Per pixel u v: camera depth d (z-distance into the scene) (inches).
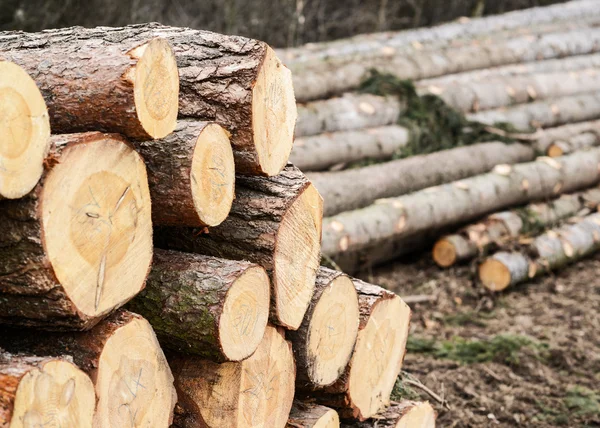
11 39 97.7
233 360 90.8
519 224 255.6
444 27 381.4
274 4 454.9
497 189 256.5
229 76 95.6
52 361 72.5
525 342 198.1
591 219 268.4
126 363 83.6
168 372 90.6
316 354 107.0
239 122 95.4
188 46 99.7
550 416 168.2
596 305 229.1
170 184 88.7
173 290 90.4
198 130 89.7
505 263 229.9
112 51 85.7
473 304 227.6
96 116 83.8
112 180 79.8
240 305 91.2
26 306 76.4
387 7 526.9
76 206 75.7
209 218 91.8
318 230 106.4
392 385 124.3
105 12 366.0
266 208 99.1
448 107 278.1
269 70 98.3
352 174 233.1
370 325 116.1
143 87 83.7
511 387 179.5
